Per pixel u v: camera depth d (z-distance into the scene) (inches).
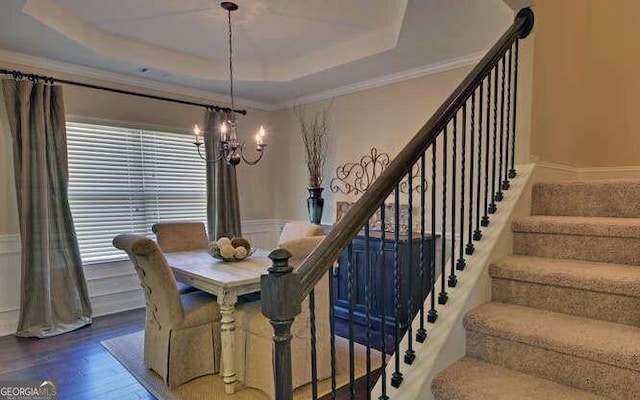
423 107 154.8
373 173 172.2
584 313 65.8
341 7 117.5
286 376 42.8
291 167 213.8
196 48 153.9
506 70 102.4
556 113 109.3
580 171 126.3
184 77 165.3
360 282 145.6
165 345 101.6
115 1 113.7
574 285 65.7
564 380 57.8
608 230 71.9
